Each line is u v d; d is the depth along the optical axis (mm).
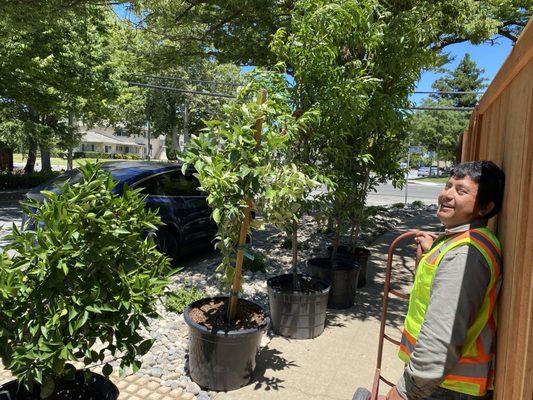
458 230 1749
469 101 42844
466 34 7281
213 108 37469
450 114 40906
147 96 36344
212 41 9312
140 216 2557
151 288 2447
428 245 2156
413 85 5238
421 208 14617
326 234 8758
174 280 5758
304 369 3646
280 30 4430
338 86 4156
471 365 1655
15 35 10320
